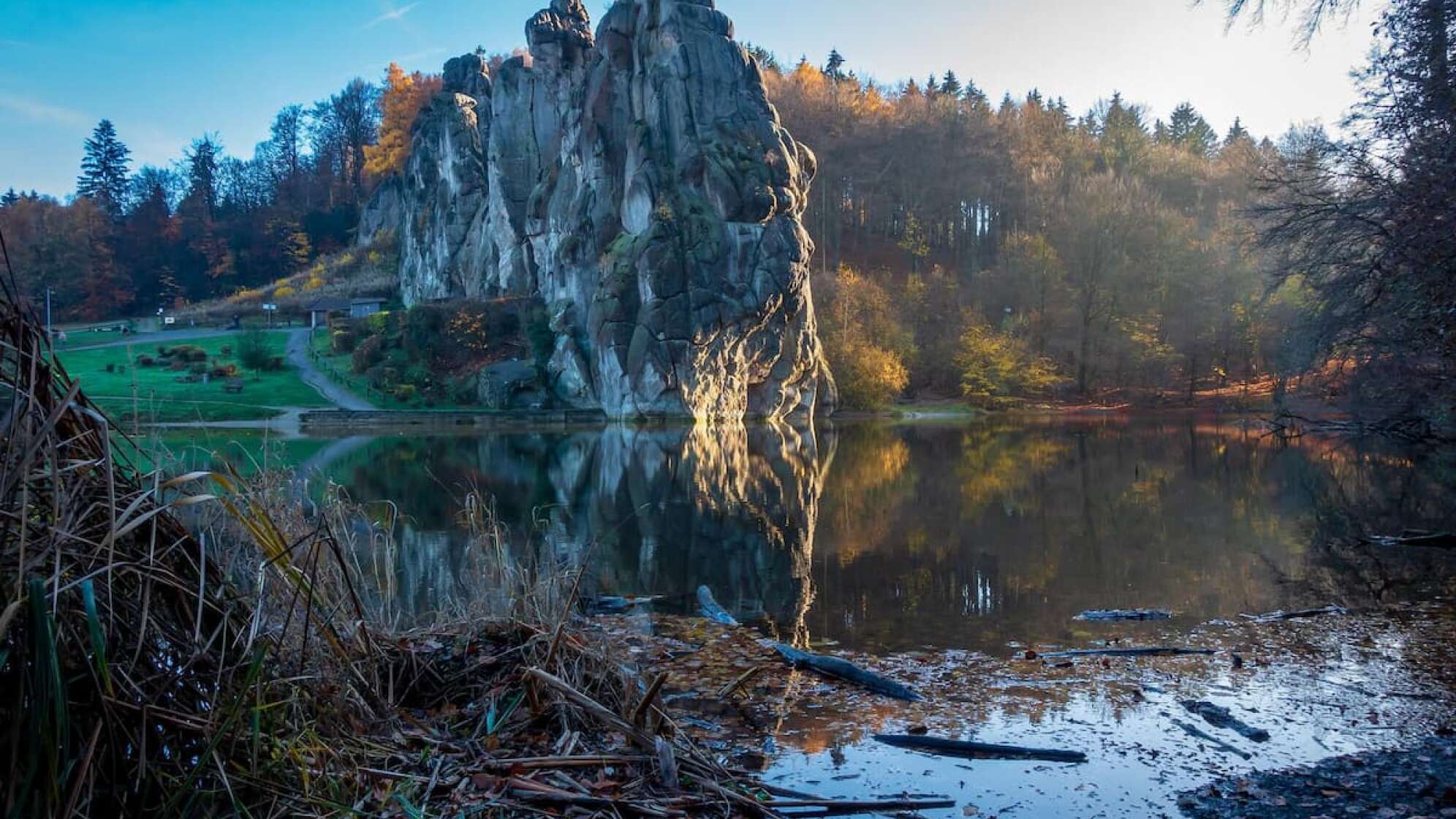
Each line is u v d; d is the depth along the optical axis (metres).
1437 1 9.17
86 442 3.17
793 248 51.75
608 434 40.56
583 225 55.78
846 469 23.12
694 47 53.00
